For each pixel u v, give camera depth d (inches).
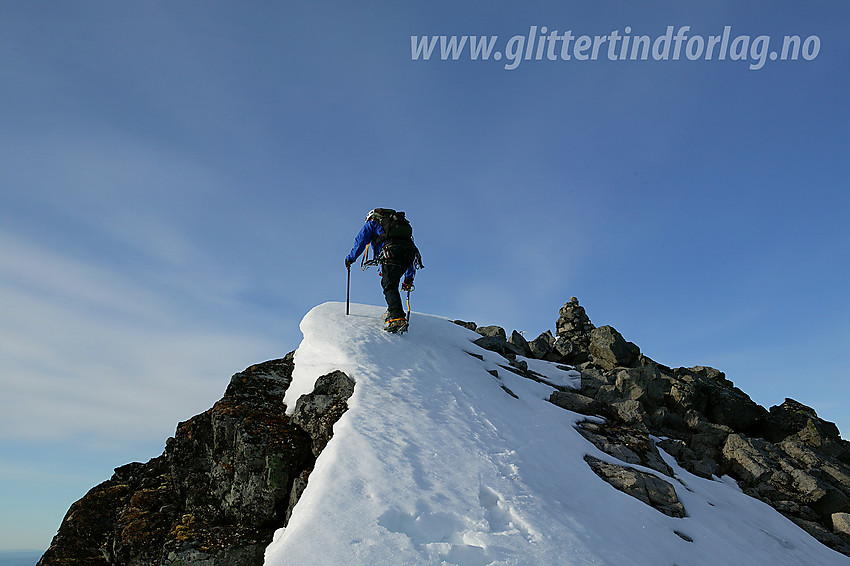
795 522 361.4
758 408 511.8
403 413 280.7
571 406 399.2
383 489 210.4
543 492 244.4
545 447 301.0
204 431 341.4
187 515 284.4
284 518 265.1
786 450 427.8
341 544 177.3
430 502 208.8
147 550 282.4
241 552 251.0
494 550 188.1
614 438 364.2
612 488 288.5
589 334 574.2
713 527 299.1
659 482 315.0
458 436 270.4
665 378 481.4
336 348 346.9
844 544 345.7
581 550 205.0
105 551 301.3
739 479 405.4
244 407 328.8
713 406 494.6
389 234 405.1
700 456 412.2
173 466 335.9
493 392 357.7
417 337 404.2
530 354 538.6
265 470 274.2
